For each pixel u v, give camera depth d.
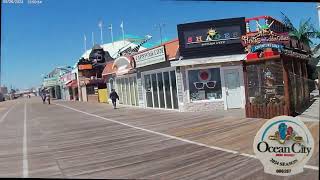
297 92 10.45
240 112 17.36
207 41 20.27
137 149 10.88
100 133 15.44
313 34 18.62
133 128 16.09
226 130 11.77
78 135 15.37
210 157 8.65
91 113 27.31
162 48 22.14
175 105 22.58
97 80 49.81
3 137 16.50
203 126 13.97
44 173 8.59
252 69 14.04
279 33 18.56
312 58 14.85
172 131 13.95
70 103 48.62
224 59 19.92
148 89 26.23
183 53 20.59
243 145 9.08
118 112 25.70
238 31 19.80
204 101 20.75
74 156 10.59
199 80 20.89
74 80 59.31
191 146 10.44
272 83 13.27
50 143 13.63
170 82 22.92
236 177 6.64
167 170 7.89
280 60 12.95
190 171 7.59
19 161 10.42
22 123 23.38
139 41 31.64
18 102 68.62
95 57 50.69
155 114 21.34
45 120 24.39
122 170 8.27
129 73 29.53
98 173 8.15
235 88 20.42
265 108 12.68
